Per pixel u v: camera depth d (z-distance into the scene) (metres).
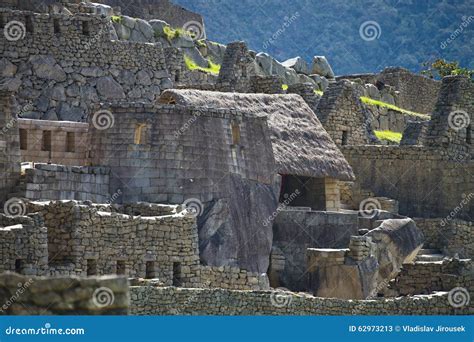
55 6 111.62
